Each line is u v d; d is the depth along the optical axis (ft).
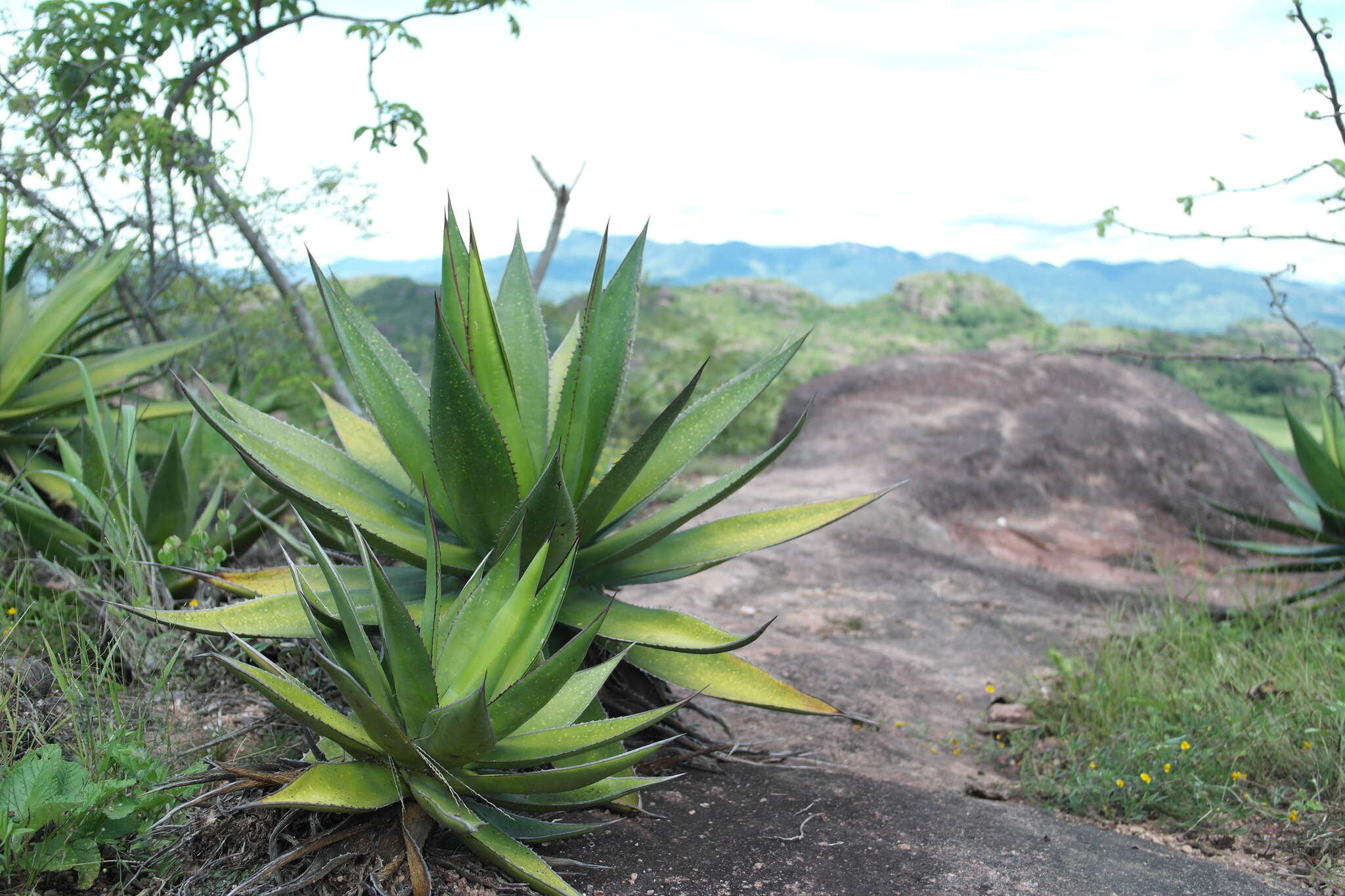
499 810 7.79
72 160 18.63
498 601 8.20
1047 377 48.14
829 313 260.83
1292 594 19.01
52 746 7.34
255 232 21.63
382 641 9.72
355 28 19.77
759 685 9.61
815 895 7.94
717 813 9.68
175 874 7.34
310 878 7.04
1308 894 8.71
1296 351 17.30
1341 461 20.10
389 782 7.51
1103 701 14.01
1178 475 41.34
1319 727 11.74
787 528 10.55
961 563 27.96
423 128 20.62
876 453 39.70
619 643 9.85
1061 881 8.59
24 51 17.93
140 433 15.84
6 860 6.73
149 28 18.40
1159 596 24.22
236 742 9.36
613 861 8.29
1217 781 11.31
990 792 11.86
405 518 10.07
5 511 12.51
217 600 12.04
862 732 14.32
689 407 11.05
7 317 15.20
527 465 9.82
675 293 222.28
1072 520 37.04
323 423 25.75
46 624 10.98
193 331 23.07
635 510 10.50
